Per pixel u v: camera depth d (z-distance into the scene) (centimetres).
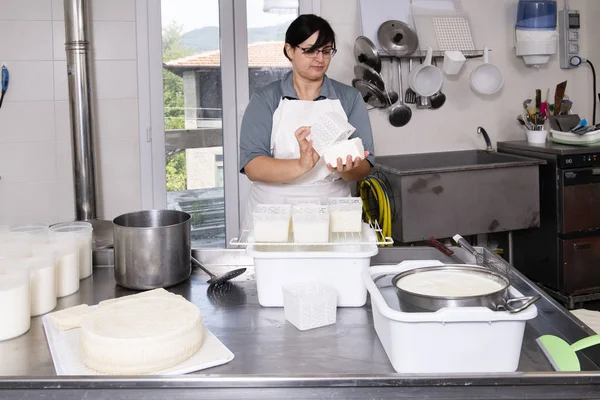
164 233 179
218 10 392
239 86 401
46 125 372
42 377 116
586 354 139
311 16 243
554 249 391
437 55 411
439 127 432
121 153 388
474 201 370
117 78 381
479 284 145
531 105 449
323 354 138
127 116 386
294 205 180
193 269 200
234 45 397
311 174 259
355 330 151
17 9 359
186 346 133
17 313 149
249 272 198
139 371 129
